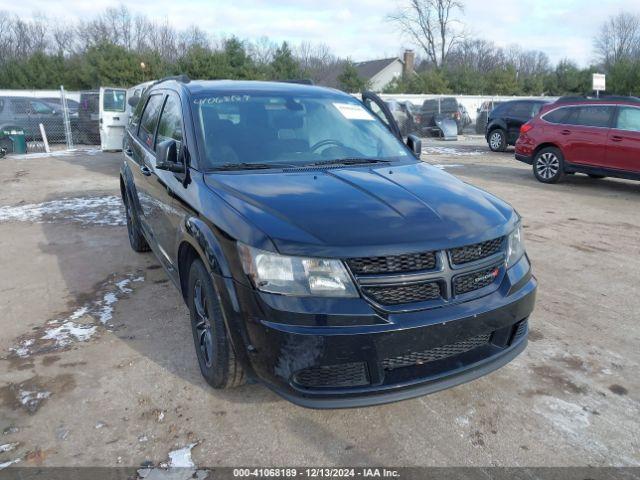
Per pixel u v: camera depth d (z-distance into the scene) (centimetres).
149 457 265
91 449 270
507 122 1661
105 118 1397
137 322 413
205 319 316
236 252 262
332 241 247
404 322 246
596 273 538
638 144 943
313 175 330
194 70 3453
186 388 323
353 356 243
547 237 672
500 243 288
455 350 272
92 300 458
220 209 286
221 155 351
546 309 447
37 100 1847
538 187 1039
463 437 282
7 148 1580
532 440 280
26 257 582
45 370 343
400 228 259
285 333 243
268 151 362
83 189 1005
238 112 389
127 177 542
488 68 6266
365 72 6181
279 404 308
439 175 356
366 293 246
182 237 325
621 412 304
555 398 317
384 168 358
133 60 3353
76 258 575
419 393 256
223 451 270
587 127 1014
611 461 265
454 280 260
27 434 282
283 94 423
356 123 419
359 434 284
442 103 2441
